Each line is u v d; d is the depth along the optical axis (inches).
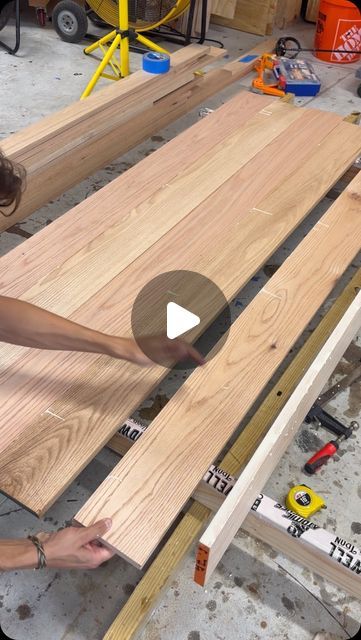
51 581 56.1
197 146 89.0
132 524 44.1
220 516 42.4
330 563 51.7
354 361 79.0
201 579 44.4
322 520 62.2
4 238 91.6
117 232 71.6
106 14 152.7
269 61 145.7
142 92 103.4
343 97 145.9
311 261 70.3
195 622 54.5
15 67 145.4
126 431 58.2
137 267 66.9
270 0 169.9
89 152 98.0
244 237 72.2
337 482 65.7
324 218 77.3
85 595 55.4
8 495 44.9
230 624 54.6
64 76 143.2
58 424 49.8
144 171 82.7
